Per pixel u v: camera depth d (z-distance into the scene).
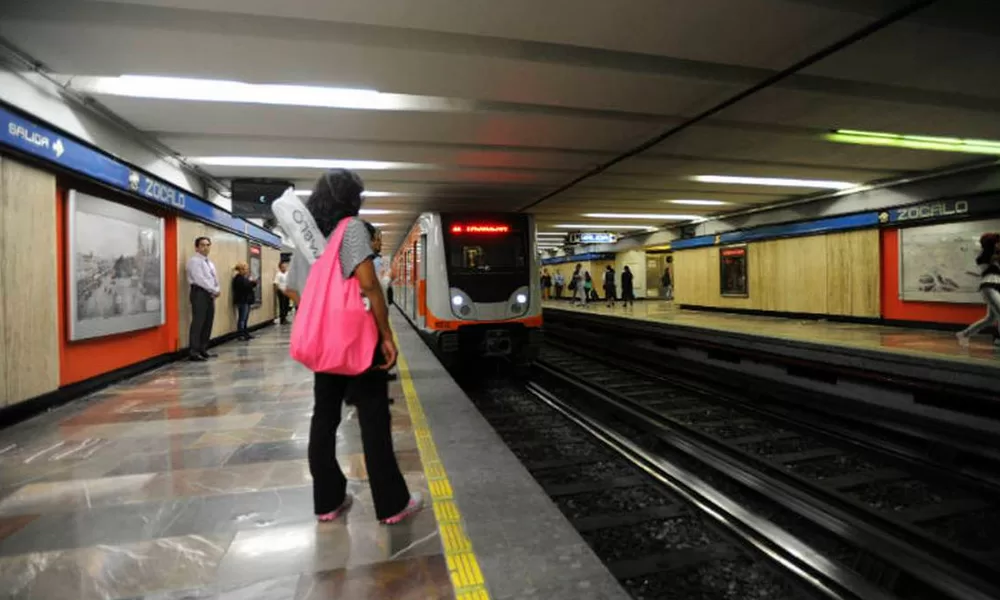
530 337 9.39
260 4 4.28
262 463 3.68
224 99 6.02
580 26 4.86
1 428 4.59
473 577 2.18
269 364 8.20
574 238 25.11
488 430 4.39
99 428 4.60
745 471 4.75
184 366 7.99
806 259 15.77
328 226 2.57
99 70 5.25
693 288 21.22
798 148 9.31
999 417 5.46
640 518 4.00
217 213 10.48
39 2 4.21
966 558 3.28
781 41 5.22
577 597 2.02
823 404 7.28
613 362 11.63
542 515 2.76
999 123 7.93
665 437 5.89
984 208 10.83
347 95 6.34
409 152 8.92
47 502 3.02
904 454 5.39
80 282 5.89
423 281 9.73
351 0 4.27
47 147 5.13
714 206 16.95
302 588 2.13
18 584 2.17
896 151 9.65
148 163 7.62
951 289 11.81
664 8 4.57
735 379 9.10
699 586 3.16
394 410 5.08
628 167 10.59
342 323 2.38
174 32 4.59
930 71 6.00
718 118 7.57
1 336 4.60
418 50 5.12
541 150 9.26
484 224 9.35
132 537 2.58
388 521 2.67
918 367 6.85
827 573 3.10
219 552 2.43
